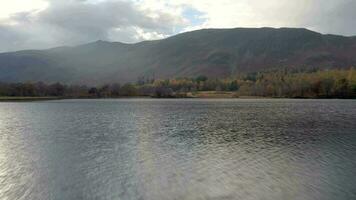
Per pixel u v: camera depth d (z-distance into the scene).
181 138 61.12
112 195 30.61
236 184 33.12
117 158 44.69
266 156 44.88
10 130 75.50
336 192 30.56
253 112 122.75
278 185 32.62
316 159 42.75
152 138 61.50
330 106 155.00
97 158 44.81
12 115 119.56
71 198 30.03
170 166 40.19
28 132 71.56
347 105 162.88
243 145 53.28
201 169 38.66
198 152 48.06
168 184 33.41
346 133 65.44
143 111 134.38
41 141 59.06
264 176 35.62
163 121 92.81
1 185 33.66
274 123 84.62
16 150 50.78
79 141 58.72
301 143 54.47
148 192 31.23
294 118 97.56
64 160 43.84
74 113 127.50
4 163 42.47
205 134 66.00
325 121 88.06
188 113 121.44
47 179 35.47
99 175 36.75
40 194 31.06
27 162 42.94
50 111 140.00
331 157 43.78
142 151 49.25
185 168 39.22
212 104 188.50
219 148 50.97
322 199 28.95
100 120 98.12
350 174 35.94
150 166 40.25
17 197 30.42
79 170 38.88
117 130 73.75
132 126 81.25
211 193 30.78
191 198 29.69
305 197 29.47
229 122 88.31
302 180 34.06
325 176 35.31
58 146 53.91
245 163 41.19
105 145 54.53
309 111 124.56
